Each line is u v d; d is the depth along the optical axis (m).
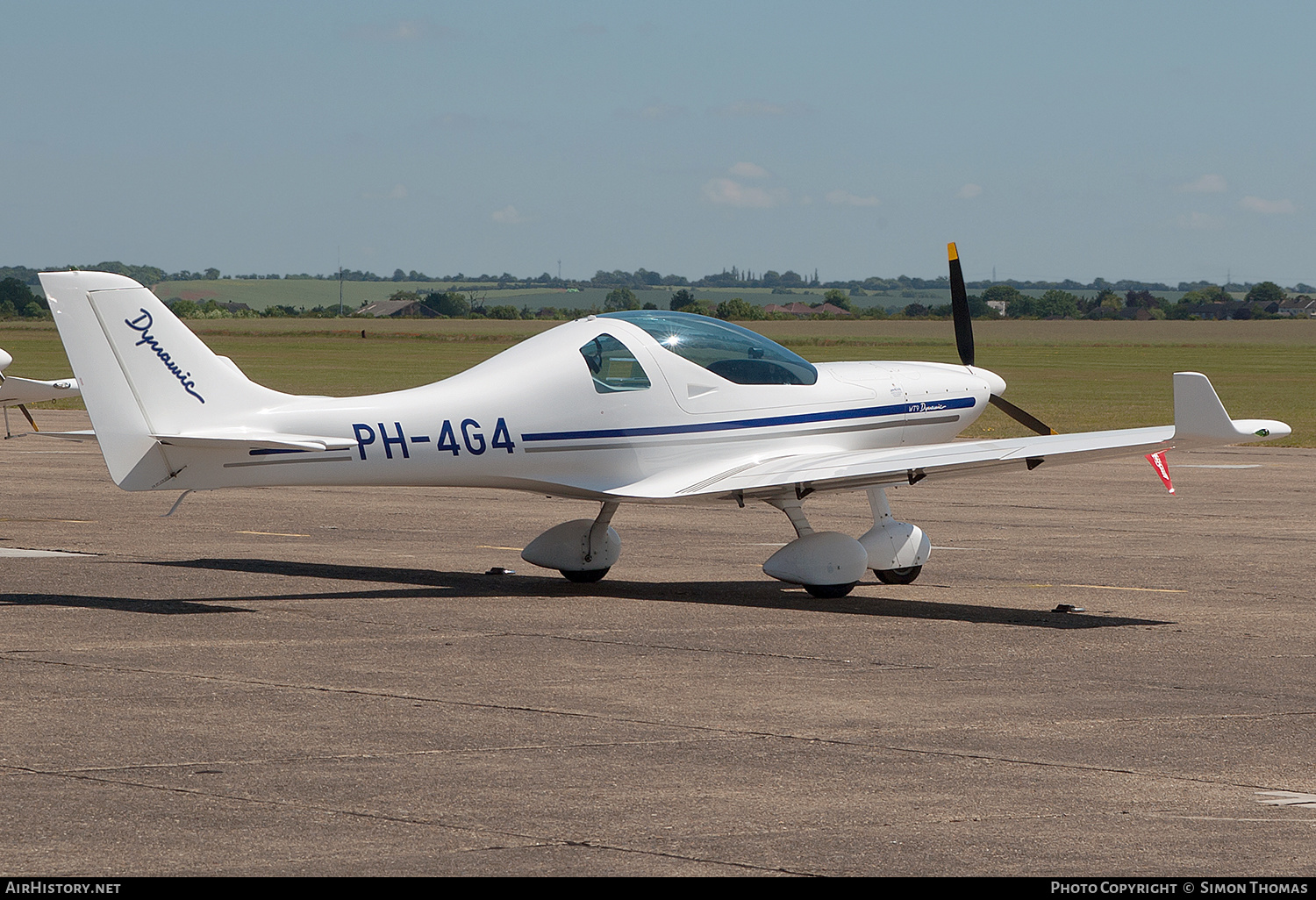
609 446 18.09
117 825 8.86
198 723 11.41
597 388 17.98
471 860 8.32
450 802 9.41
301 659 14.01
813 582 17.98
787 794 9.69
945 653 14.74
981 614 17.12
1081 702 12.55
